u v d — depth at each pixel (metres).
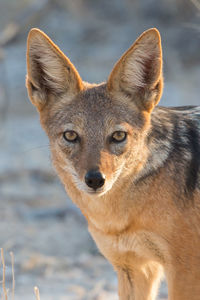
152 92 11.69
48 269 17.08
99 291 15.65
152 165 11.39
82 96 11.84
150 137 11.59
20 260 17.55
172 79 35.03
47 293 15.52
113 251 12.05
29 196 23.19
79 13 42.38
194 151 11.74
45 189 24.03
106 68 36.38
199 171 11.60
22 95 33.59
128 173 11.34
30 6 37.72
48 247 18.91
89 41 40.34
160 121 11.91
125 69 11.67
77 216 21.09
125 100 11.70
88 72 35.72
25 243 19.08
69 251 18.72
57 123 11.77
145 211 11.32
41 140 28.83
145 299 12.67
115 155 11.23
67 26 41.47
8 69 35.41
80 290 15.74
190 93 32.88
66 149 11.52
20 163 25.98
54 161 12.02
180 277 11.28
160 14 40.34
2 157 26.86
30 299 15.05
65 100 11.92
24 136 29.19
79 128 11.41
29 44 11.70
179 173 11.41
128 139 11.37
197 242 11.23
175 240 11.24
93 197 11.51
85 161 10.99
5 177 24.86
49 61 11.90
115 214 11.52
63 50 39.06
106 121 11.38
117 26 41.84
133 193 11.35
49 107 12.12
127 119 11.49
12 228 20.20
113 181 11.09
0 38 31.56
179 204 11.24
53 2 41.59
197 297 11.20
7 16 38.56
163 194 11.27
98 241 12.12
